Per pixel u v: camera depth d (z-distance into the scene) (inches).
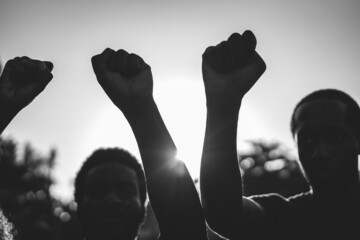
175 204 73.6
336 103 90.3
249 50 68.5
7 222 86.4
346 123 89.2
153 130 71.9
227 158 68.4
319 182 87.9
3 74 76.2
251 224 78.6
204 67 70.4
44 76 76.5
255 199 89.7
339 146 88.0
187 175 75.4
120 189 115.7
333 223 87.4
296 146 94.3
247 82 69.2
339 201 89.0
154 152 72.0
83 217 116.5
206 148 69.4
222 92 69.1
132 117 72.3
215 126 69.0
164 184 73.2
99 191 115.2
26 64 75.7
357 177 90.5
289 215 87.9
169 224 74.0
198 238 74.8
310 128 89.0
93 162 122.3
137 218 118.0
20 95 75.9
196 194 75.6
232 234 74.5
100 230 112.5
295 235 85.6
